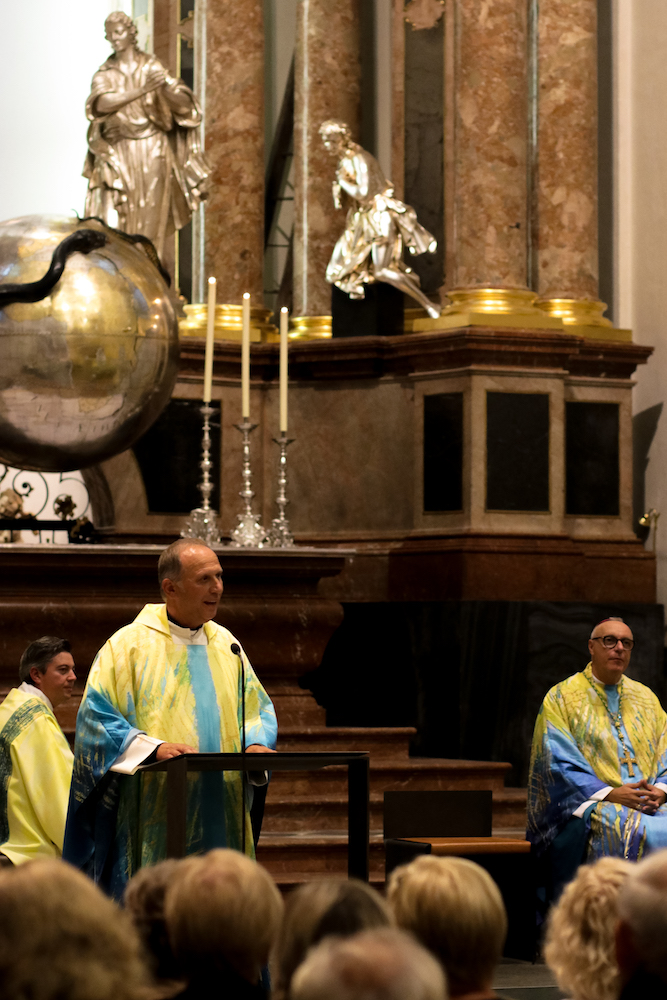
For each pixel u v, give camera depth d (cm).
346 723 1154
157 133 1205
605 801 791
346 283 1238
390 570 1203
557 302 1248
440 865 309
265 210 1427
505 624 1092
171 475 1229
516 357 1173
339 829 927
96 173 1211
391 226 1223
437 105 1303
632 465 1273
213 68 1330
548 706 828
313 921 282
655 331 1262
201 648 612
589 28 1274
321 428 1255
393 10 1333
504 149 1227
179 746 560
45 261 981
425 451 1195
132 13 1509
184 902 289
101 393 987
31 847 690
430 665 1119
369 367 1228
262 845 871
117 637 604
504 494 1168
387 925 284
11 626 936
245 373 1050
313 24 1338
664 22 1264
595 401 1224
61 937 239
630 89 1303
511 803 980
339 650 1166
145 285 1011
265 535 1031
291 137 1427
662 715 844
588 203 1266
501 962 768
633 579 1214
